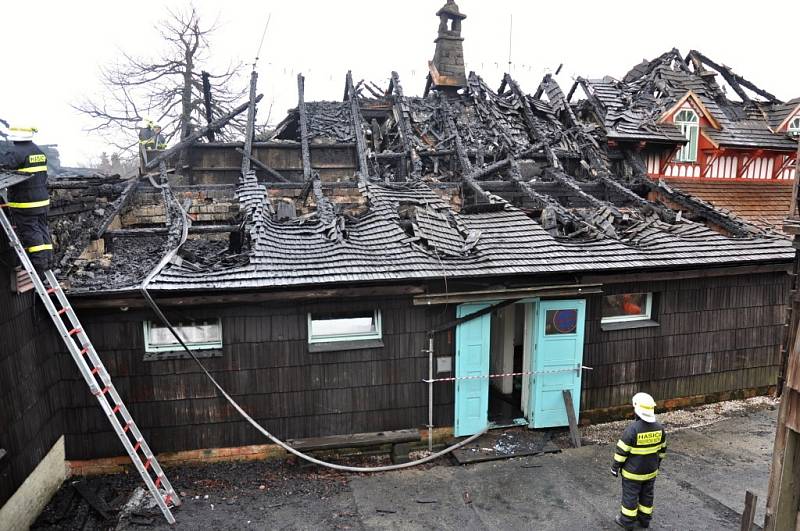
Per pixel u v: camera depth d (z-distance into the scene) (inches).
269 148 510.9
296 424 307.6
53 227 303.1
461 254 325.7
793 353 190.7
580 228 384.5
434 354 322.0
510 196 459.8
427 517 258.8
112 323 281.3
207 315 290.4
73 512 260.4
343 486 286.0
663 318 368.8
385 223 348.8
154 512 259.0
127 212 396.8
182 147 478.3
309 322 304.0
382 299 309.9
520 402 382.0
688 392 384.5
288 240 328.8
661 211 439.2
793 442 194.4
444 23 674.8
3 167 232.4
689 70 682.2
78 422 285.7
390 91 643.5
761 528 239.6
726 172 607.8
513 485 286.8
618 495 277.0
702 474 297.3
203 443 299.4
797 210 206.1
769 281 394.0
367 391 314.3
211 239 387.5
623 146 554.3
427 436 326.3
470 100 644.7
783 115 631.8
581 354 347.6
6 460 227.0
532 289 321.1
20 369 242.2
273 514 259.8
